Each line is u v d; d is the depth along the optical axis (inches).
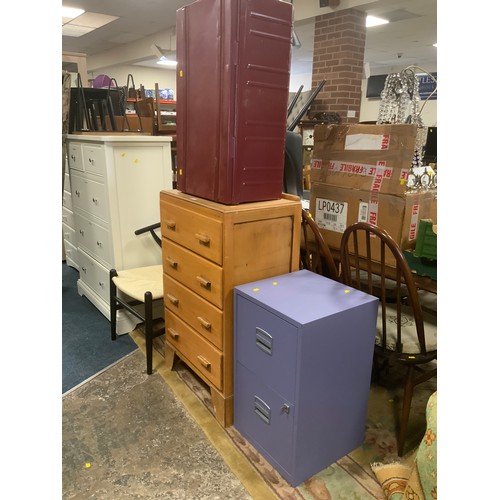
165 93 238.4
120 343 98.6
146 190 103.2
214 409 74.7
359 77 206.5
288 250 70.5
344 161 77.2
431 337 65.1
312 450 60.1
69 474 61.4
